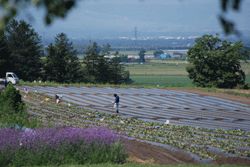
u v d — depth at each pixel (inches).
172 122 3757.4
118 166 1326.3
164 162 1795.0
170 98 5713.6
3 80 6894.7
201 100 5615.2
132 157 1806.1
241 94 6333.7
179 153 2094.0
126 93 6136.8
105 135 1616.6
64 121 3363.7
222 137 2962.6
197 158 2044.8
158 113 4343.0
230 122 3897.6
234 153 2305.6
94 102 5017.2
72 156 1519.4
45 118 3459.6
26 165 1435.8
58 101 4761.3
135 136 2696.9
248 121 3991.1
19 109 2918.3
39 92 5708.7
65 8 304.7
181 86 7765.8
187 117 4136.3
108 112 4254.4
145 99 5521.7
